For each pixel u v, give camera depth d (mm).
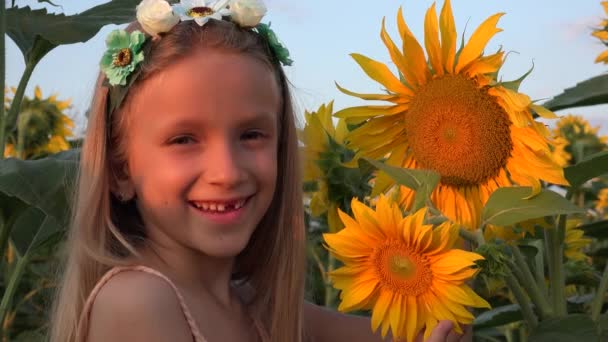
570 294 1570
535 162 981
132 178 849
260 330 948
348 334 1012
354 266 844
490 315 1277
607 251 1372
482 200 1021
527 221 985
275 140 861
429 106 1017
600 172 976
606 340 1015
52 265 1262
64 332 861
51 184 1074
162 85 816
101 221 878
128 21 1223
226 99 816
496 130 1000
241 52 838
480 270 867
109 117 878
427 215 901
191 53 822
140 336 780
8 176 1064
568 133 2824
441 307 816
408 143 1055
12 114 1214
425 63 1017
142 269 819
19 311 2264
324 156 1088
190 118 810
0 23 1195
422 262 822
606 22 1406
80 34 1198
